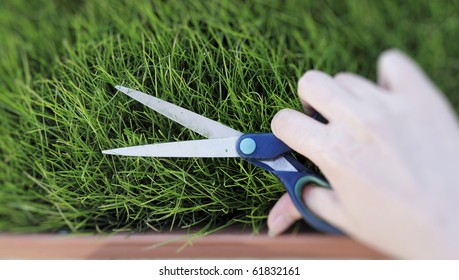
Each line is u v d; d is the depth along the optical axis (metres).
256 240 0.39
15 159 0.43
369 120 0.34
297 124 0.37
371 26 0.50
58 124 0.44
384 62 0.36
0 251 0.40
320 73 0.36
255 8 0.49
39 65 0.47
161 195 0.42
